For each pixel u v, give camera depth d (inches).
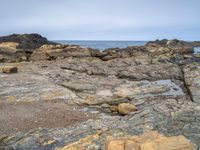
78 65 1914.4
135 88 1235.2
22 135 712.4
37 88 1208.2
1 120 824.3
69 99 1074.1
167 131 662.5
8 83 1283.2
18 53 2532.0
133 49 2923.2
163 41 3846.0
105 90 1205.1
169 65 1834.4
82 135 688.4
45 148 637.3
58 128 758.5
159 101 1015.0
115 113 930.7
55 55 2429.9
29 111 913.5
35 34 3666.3
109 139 485.7
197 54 2593.5
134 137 475.8
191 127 682.8
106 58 2353.6
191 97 1055.6
